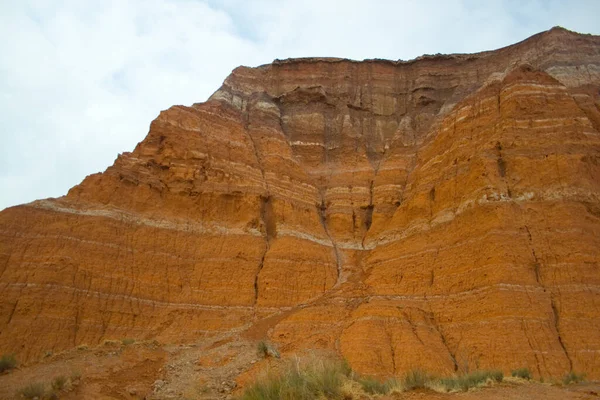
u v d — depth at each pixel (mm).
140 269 53844
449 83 84062
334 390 18984
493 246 44938
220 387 30531
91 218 55562
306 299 54562
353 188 71875
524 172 51000
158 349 40156
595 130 54500
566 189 48219
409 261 52188
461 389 22297
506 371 36562
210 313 52156
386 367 38938
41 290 47938
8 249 50938
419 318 43844
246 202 63125
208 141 68625
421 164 66688
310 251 59594
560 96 57062
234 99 81750
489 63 82562
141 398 28859
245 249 58219
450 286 46281
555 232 45188
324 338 43344
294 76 88562
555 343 37812
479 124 59938
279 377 19797
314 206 69250
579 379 30469
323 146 79688
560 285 41812
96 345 44281
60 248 51906
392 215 66062
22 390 26141
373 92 86688
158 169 64688
